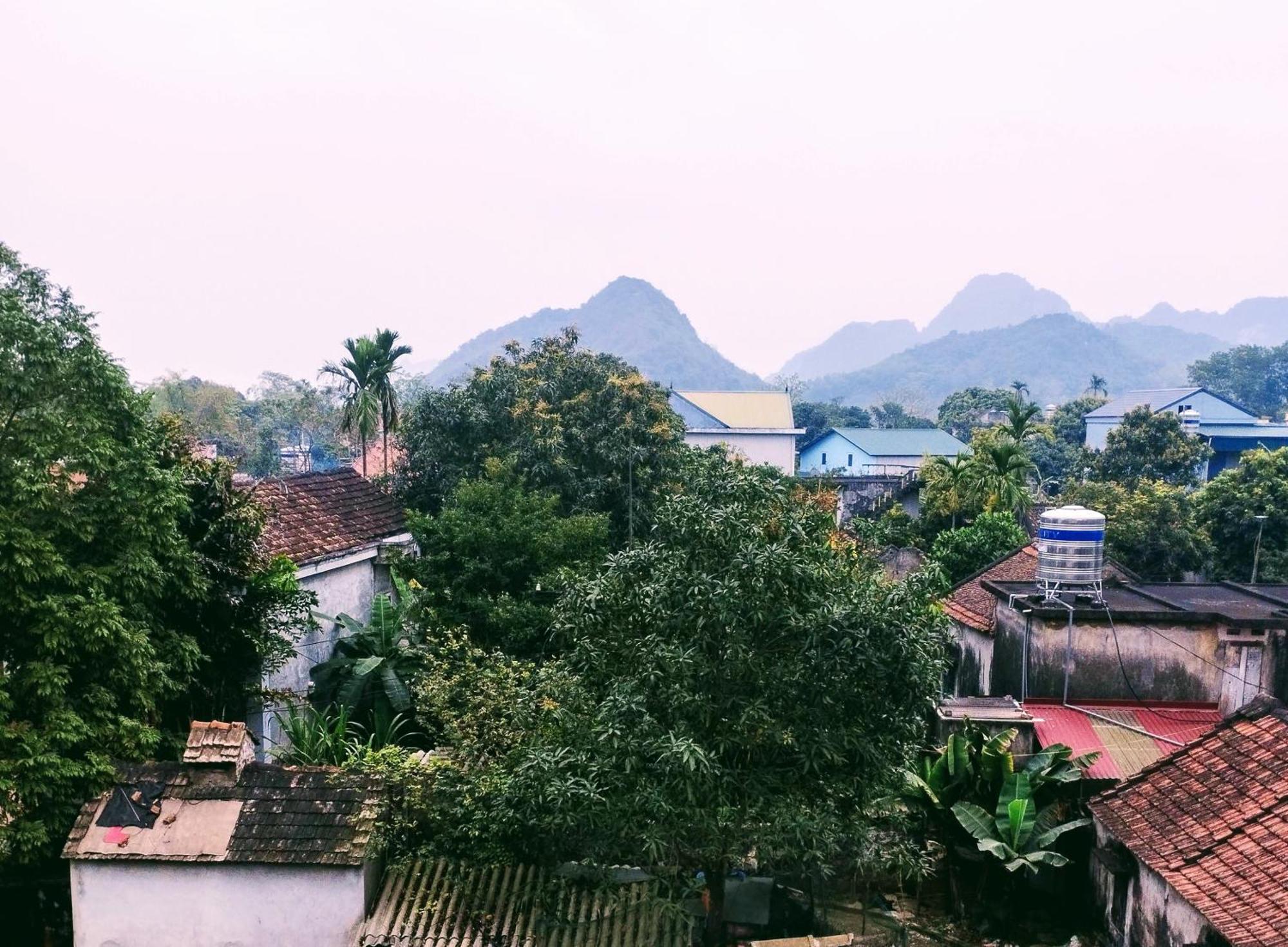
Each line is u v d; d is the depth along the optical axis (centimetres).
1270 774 918
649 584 823
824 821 786
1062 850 1113
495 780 932
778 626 794
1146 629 1310
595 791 761
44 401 895
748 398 5653
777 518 866
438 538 1562
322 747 1146
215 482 1108
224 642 1126
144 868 833
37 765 830
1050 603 1341
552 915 862
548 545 1526
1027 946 1033
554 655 1437
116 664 903
